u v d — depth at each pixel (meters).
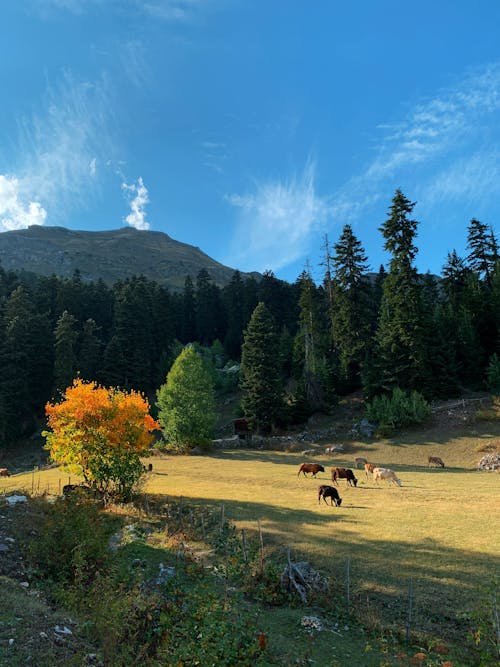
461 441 42.44
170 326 95.25
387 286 54.16
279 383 55.53
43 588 11.09
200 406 49.16
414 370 50.84
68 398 23.36
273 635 10.66
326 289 68.56
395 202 54.12
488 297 59.59
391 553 15.45
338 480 30.89
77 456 23.00
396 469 37.53
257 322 57.03
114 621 8.91
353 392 59.41
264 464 40.09
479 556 14.73
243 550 15.47
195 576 13.62
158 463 40.94
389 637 11.11
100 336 94.25
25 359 68.06
